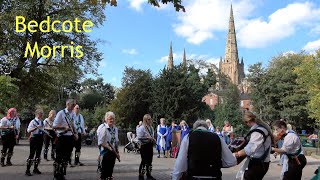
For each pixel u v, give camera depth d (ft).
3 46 98.68
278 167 55.62
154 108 179.01
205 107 198.90
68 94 269.64
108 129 28.19
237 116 183.73
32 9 98.53
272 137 22.70
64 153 32.42
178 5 27.09
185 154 17.40
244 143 23.25
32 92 111.86
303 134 175.73
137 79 200.75
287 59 198.18
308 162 69.10
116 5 26.55
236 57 596.29
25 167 43.50
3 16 93.40
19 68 103.09
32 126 37.70
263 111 196.34
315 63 125.39
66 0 104.12
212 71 239.30
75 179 35.17
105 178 28.27
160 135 68.80
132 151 76.33
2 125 44.27
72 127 32.73
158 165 52.75
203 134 17.56
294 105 188.96
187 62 226.79
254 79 200.13
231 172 46.34
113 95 345.92
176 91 173.58
